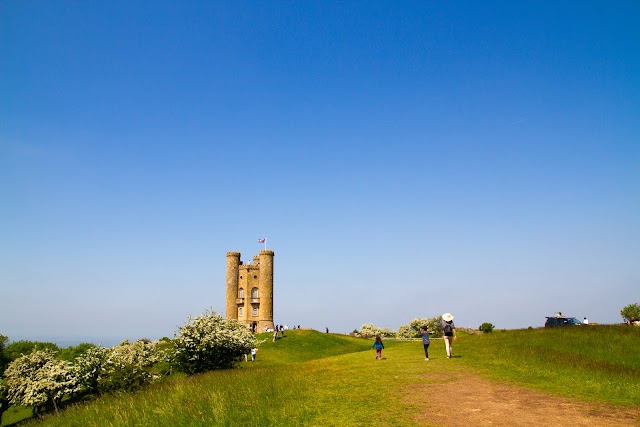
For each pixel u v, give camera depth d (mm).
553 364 26641
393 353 39219
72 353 75938
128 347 52875
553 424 15820
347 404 19750
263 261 108625
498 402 19062
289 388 24156
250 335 52906
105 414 22844
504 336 41719
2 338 77688
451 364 29516
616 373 24281
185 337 46719
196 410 20250
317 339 83375
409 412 17906
